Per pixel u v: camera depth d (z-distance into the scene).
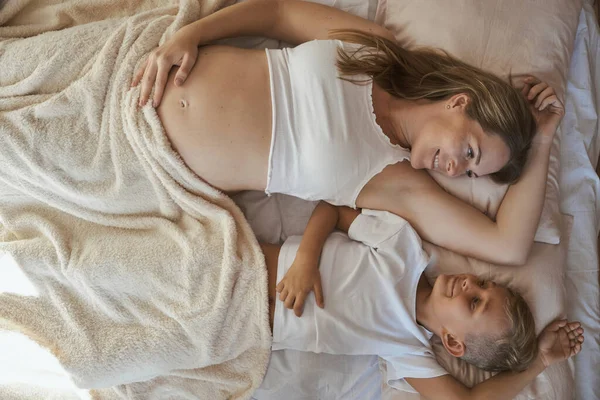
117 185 1.14
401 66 1.13
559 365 1.19
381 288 1.11
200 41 1.12
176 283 1.12
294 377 1.18
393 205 1.15
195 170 1.13
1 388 1.25
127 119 1.09
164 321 1.12
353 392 1.20
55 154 1.11
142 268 1.12
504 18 1.22
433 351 1.18
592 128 1.35
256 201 1.25
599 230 1.41
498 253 1.14
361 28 1.20
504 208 1.14
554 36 1.24
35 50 1.12
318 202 1.23
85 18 1.27
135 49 1.12
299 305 1.08
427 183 1.15
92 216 1.17
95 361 1.10
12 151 1.10
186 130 1.08
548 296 1.17
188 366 1.14
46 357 1.18
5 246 1.13
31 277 1.15
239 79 1.09
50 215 1.19
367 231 1.15
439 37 1.21
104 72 1.10
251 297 1.12
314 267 1.11
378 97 1.14
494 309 1.08
